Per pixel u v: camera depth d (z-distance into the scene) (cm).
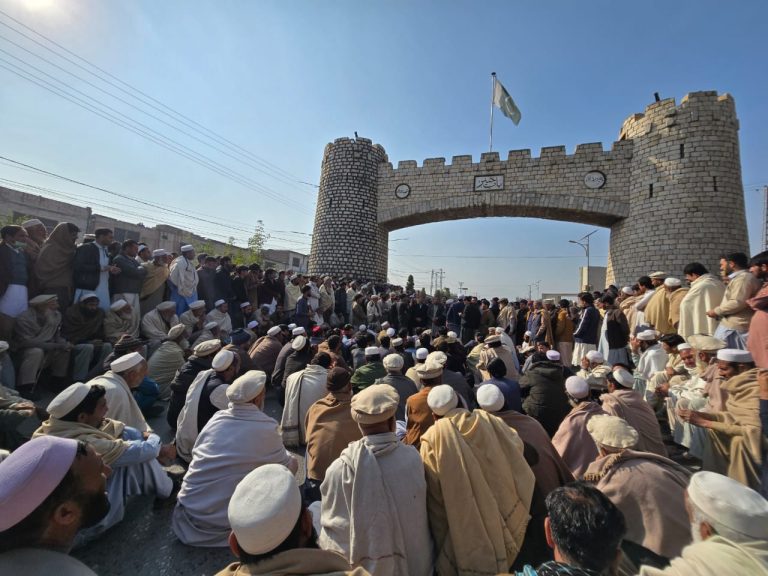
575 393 372
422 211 2392
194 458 306
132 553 288
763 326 398
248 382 312
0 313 538
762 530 148
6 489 132
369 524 214
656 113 1856
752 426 338
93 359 611
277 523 143
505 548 233
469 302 1334
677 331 732
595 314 832
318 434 349
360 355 712
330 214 2478
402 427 413
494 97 2356
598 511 153
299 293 1255
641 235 1862
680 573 148
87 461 156
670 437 524
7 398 397
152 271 787
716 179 1686
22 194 2409
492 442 259
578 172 2083
